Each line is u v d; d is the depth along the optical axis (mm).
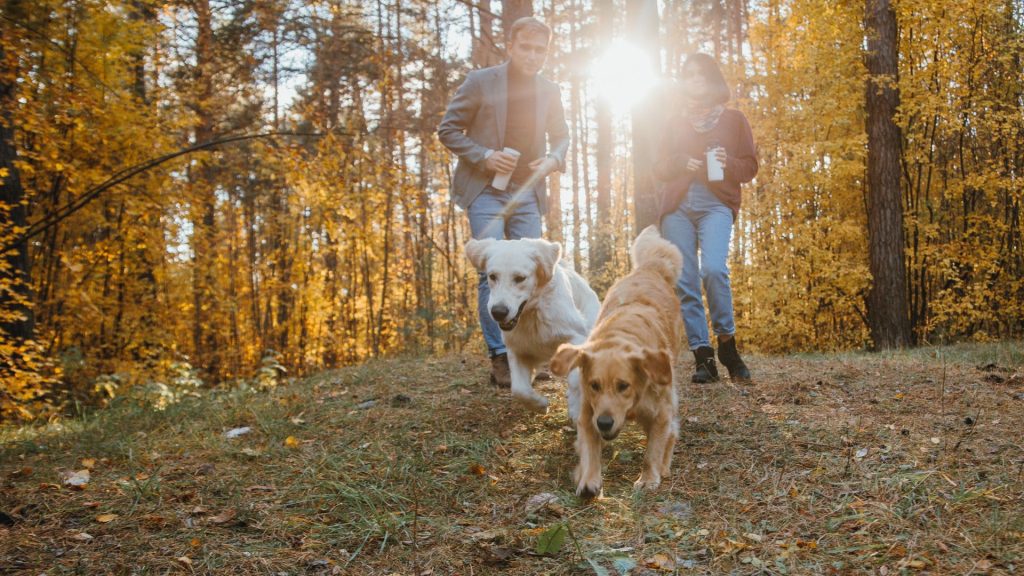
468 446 3824
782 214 11852
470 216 5129
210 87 13039
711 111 5246
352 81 15828
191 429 4398
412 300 17125
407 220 12836
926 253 11562
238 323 17547
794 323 11453
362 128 13047
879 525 2645
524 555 2570
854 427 3834
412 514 2961
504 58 10320
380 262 18688
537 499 3068
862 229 12367
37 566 2486
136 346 11000
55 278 10625
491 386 5234
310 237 16578
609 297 4332
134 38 7984
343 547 2684
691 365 6113
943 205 12281
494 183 4922
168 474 3479
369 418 4406
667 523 2777
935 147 12109
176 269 12102
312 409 4738
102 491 3248
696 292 5227
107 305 10812
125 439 4129
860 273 11281
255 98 15977
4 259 7969
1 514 2889
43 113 7371
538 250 4250
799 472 3258
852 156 11922
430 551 2629
